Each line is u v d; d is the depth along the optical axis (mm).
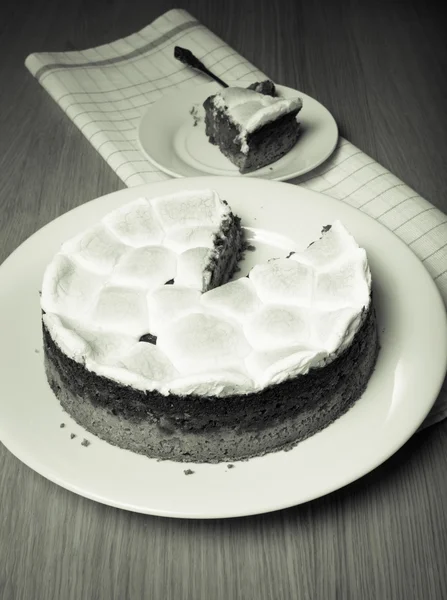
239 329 431
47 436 427
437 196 635
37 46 807
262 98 634
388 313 481
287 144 634
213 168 630
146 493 400
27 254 518
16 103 740
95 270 469
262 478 408
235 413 413
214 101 637
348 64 779
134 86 724
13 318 485
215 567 408
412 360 456
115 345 429
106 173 661
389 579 402
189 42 770
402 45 807
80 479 406
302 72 769
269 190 562
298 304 443
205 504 393
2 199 635
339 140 653
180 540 420
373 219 535
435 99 737
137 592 399
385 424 426
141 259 469
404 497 436
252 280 456
